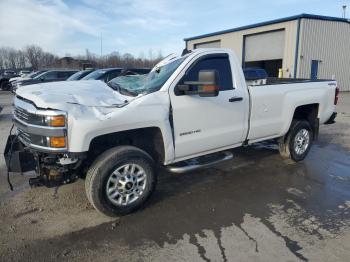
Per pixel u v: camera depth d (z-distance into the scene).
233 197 4.33
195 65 4.20
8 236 3.35
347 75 25.39
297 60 22.86
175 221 3.67
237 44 28.16
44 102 3.38
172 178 5.02
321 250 3.11
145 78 4.57
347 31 24.53
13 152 3.55
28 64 86.56
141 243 3.24
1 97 20.03
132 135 3.87
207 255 3.03
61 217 3.76
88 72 12.04
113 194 3.63
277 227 3.54
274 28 24.41
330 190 4.59
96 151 3.77
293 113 5.43
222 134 4.50
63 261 2.96
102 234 3.40
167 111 3.89
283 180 4.97
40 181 3.59
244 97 4.66
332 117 6.33
